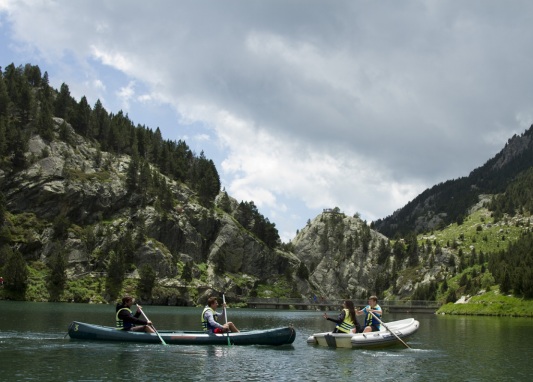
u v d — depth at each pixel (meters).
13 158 192.00
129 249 186.88
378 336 34.81
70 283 163.38
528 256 146.25
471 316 115.50
